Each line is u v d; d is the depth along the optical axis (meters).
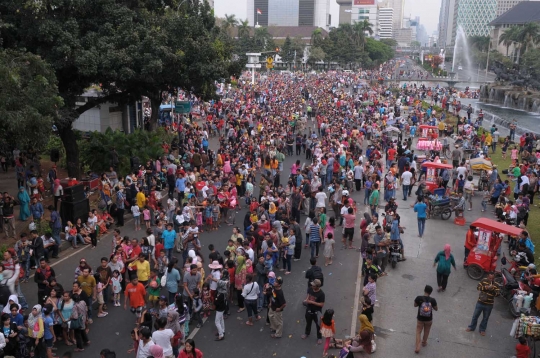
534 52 99.50
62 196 20.22
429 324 12.51
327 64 157.12
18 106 17.17
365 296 13.00
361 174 28.34
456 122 51.22
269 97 65.81
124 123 38.50
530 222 22.91
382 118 49.31
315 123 53.22
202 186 23.28
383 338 13.19
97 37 23.12
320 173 27.98
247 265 14.68
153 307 13.62
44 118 17.94
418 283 16.66
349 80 107.06
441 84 125.19
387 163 32.38
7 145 21.72
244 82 88.06
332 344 12.70
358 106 59.25
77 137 31.03
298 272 17.39
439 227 22.53
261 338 13.15
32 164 26.16
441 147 35.06
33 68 18.42
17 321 11.80
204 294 14.10
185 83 28.14
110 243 19.66
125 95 27.06
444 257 15.62
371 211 22.52
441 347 12.84
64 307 12.09
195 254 15.48
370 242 17.53
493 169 27.05
